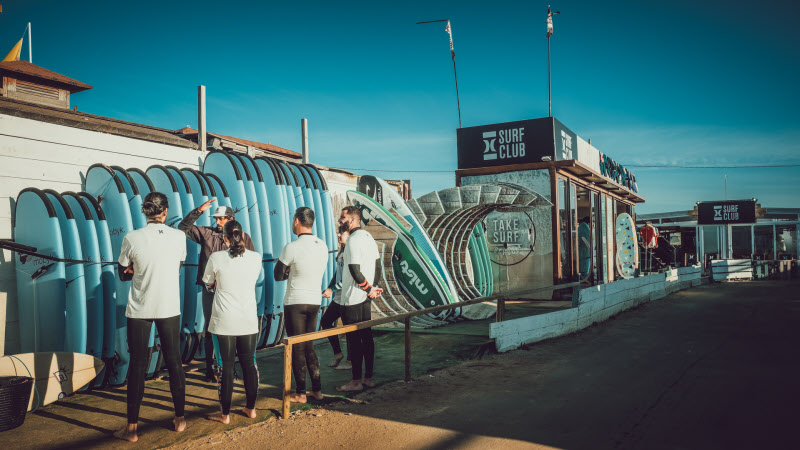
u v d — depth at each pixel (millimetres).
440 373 5195
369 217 7844
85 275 4387
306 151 8766
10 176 4719
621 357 5852
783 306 10422
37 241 4398
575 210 12891
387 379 4980
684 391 4453
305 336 3891
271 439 3410
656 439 3354
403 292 8336
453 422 3719
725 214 24562
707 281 16828
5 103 4828
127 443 3338
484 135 12648
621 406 4055
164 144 6191
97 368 4371
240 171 5984
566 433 3475
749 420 3697
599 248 14453
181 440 3393
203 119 6699
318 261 4188
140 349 3414
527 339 6551
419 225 7918
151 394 4434
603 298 8711
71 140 5215
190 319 5145
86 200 4809
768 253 26219
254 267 3773
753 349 6246
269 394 4445
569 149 12781
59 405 4141
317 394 4234
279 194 6094
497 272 12430
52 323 4367
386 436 3455
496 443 3307
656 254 25047
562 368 5344
